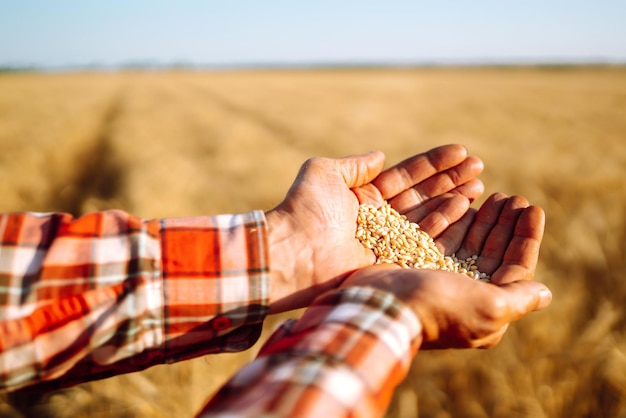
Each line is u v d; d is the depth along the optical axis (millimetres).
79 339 1235
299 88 41438
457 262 2166
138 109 22062
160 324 1364
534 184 6980
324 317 1167
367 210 2268
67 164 10703
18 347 1176
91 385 3020
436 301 1309
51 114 19766
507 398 3027
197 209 6477
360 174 2324
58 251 1291
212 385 3068
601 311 3686
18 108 22656
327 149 11039
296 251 1781
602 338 3455
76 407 2918
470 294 1357
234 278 1443
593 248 4527
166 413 2945
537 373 3197
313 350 992
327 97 30297
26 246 1285
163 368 3096
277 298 1717
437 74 87312
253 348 3375
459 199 2391
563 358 3207
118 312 1281
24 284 1243
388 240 2137
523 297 1499
